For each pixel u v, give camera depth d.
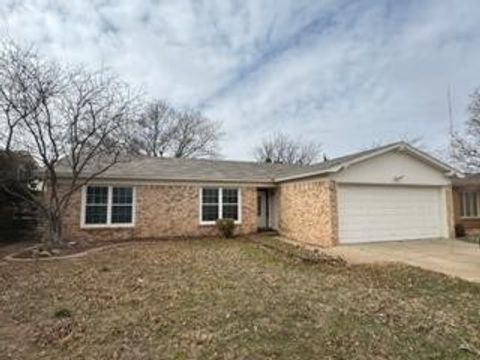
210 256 11.52
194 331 5.08
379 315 5.75
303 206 15.83
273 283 7.87
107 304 6.36
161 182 16.69
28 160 15.16
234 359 4.23
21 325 5.41
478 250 12.54
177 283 7.84
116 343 4.70
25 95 12.59
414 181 15.24
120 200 16.02
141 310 6.00
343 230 13.98
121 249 12.99
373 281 8.16
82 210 15.25
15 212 16.73
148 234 16.33
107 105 14.09
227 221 16.92
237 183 18.00
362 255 11.70
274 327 5.22
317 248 13.45
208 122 42.22
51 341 4.79
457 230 16.84
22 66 12.60
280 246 13.83
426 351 4.45
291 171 18.81
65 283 7.89
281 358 4.25
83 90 18.02
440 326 5.28
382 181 14.66
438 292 7.23
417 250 12.60
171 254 11.88
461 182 19.55
